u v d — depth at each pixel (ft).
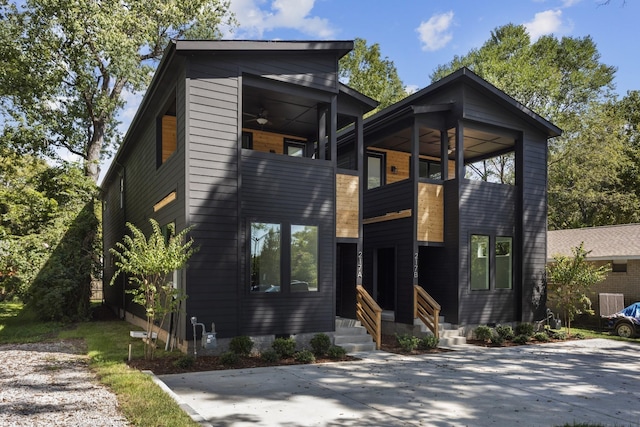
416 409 21.65
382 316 49.08
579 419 20.62
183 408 20.35
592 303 62.54
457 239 45.80
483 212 47.88
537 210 51.57
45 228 57.06
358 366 31.96
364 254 53.57
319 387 25.52
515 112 49.96
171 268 29.86
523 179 50.60
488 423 19.81
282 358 33.32
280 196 36.96
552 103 98.22
